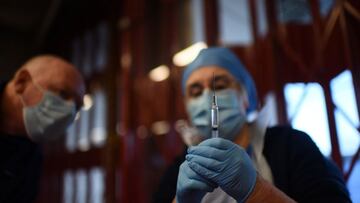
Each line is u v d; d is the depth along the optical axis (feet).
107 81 9.86
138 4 9.08
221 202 2.86
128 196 8.01
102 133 10.19
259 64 5.69
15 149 4.20
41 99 4.19
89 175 10.17
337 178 2.72
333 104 4.30
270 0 5.45
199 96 3.67
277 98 5.03
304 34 5.08
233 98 3.53
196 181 2.31
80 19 13.00
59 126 4.36
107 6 11.09
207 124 3.45
